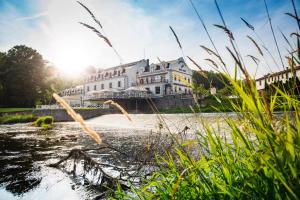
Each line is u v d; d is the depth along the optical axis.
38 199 4.60
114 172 5.72
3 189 5.25
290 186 0.94
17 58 60.66
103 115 42.75
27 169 6.93
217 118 1.66
